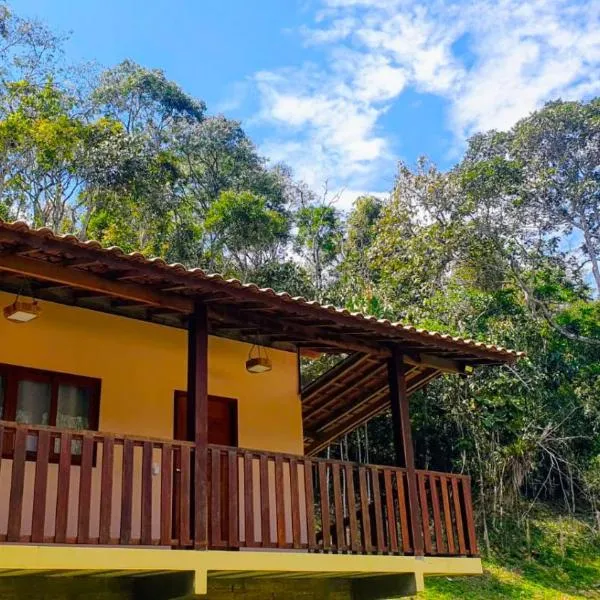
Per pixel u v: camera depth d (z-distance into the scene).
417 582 8.05
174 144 32.19
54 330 7.90
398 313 20.66
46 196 22.30
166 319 8.92
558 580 17.73
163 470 6.55
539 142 29.09
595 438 21.17
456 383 19.33
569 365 22.91
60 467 5.95
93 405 8.01
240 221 24.88
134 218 23.41
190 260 24.25
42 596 6.88
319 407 10.82
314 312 7.54
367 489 8.06
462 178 25.44
